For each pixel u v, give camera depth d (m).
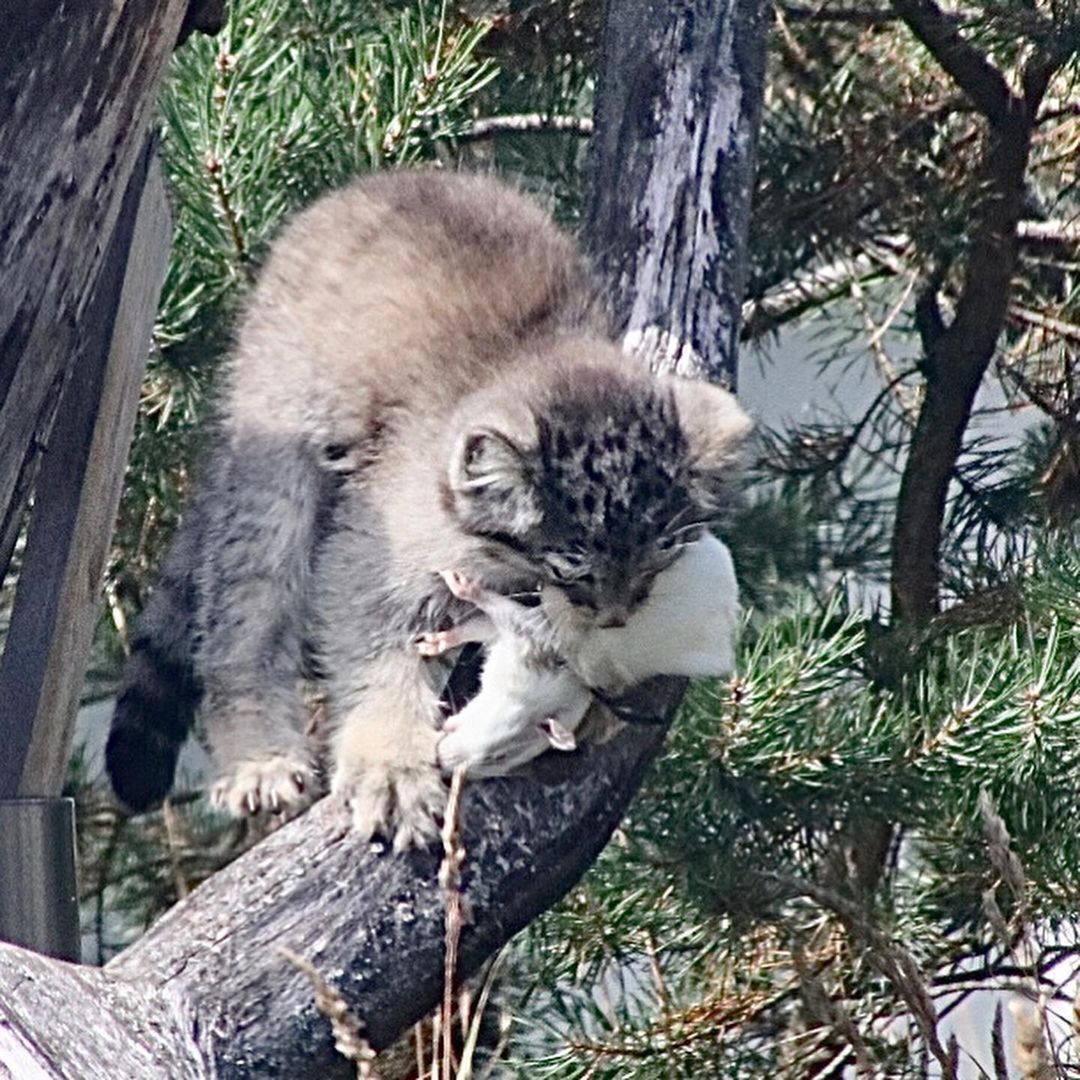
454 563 7.85
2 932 6.35
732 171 8.40
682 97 8.43
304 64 10.71
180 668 8.91
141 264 7.40
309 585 8.59
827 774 9.95
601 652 6.97
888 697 10.49
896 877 11.12
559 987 10.81
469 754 6.63
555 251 8.98
